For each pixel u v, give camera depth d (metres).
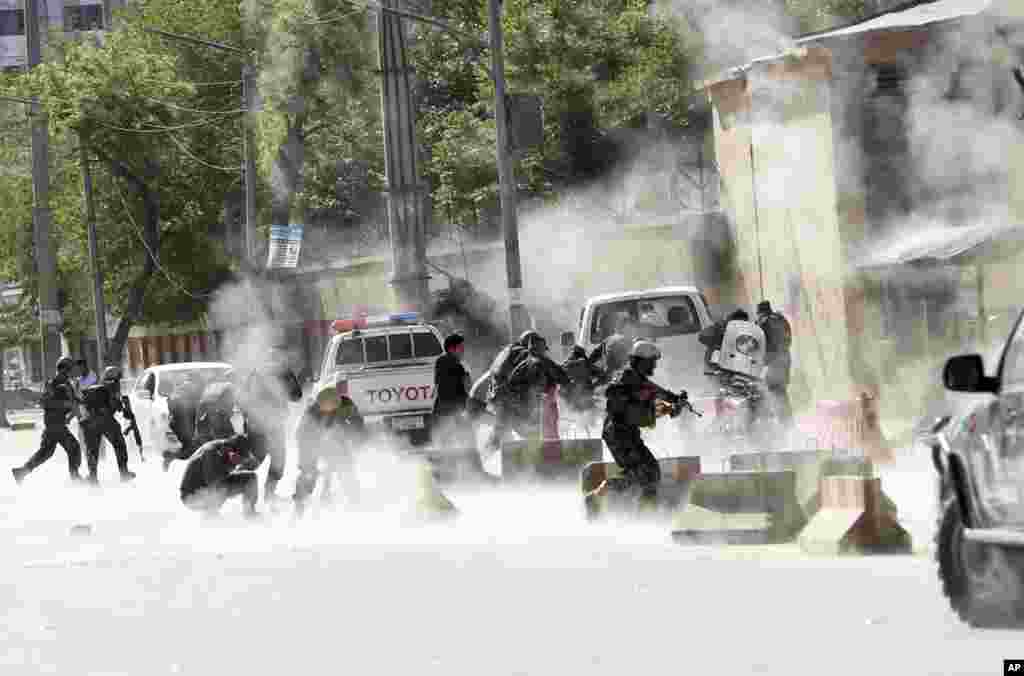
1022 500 17.14
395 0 66.19
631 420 30.44
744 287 70.69
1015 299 55.06
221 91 115.06
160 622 21.39
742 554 26.27
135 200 112.31
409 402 49.97
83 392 50.19
